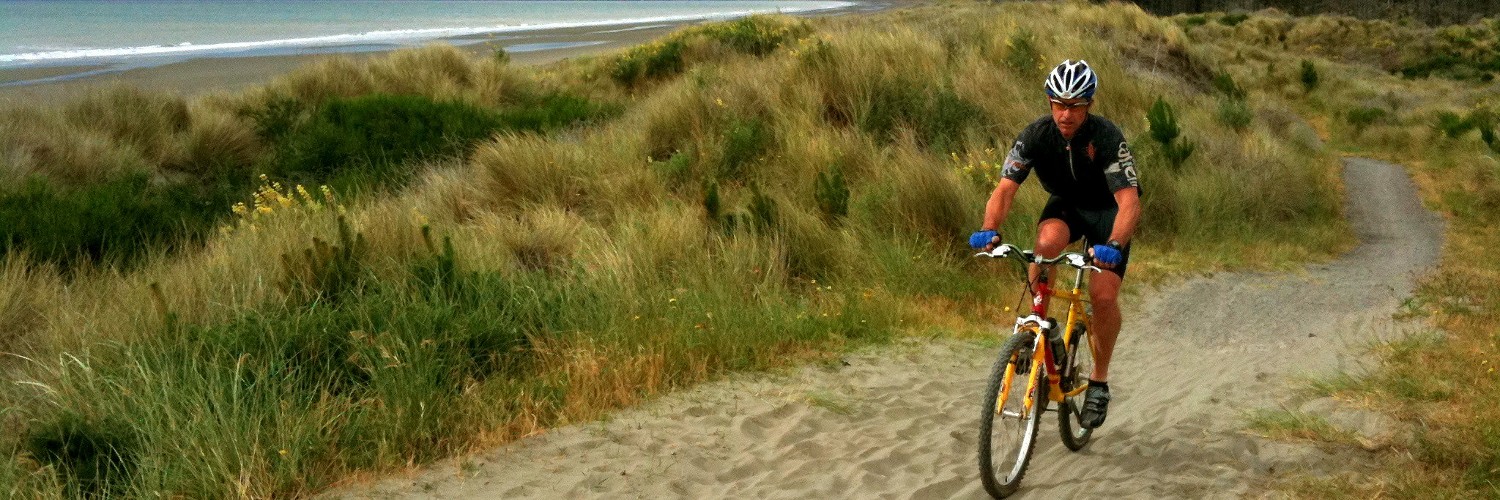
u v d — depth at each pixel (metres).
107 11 73.38
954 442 4.93
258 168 12.13
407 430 4.80
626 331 6.16
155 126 13.23
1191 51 22.50
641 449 4.82
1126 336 7.37
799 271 8.23
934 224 9.29
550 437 4.94
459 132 13.14
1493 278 9.58
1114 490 4.15
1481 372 5.63
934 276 8.21
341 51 38.94
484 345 5.90
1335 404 5.04
